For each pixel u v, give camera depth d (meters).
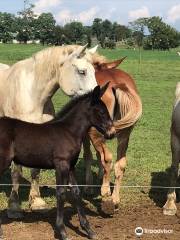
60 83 5.60
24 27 76.25
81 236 5.15
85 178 7.60
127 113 5.71
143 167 8.50
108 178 5.89
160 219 5.79
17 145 4.93
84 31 71.62
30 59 5.92
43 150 4.92
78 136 4.98
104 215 5.89
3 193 6.80
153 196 6.82
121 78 6.36
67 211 6.02
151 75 29.19
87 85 5.48
